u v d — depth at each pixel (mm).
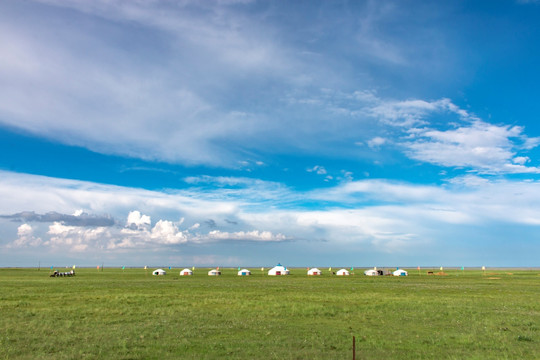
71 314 40094
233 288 79875
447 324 35094
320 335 29812
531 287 86625
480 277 151375
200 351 24828
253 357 23469
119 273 194500
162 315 39594
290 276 161875
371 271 173125
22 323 34688
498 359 23219
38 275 156625
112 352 24531
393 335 30109
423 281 116375
